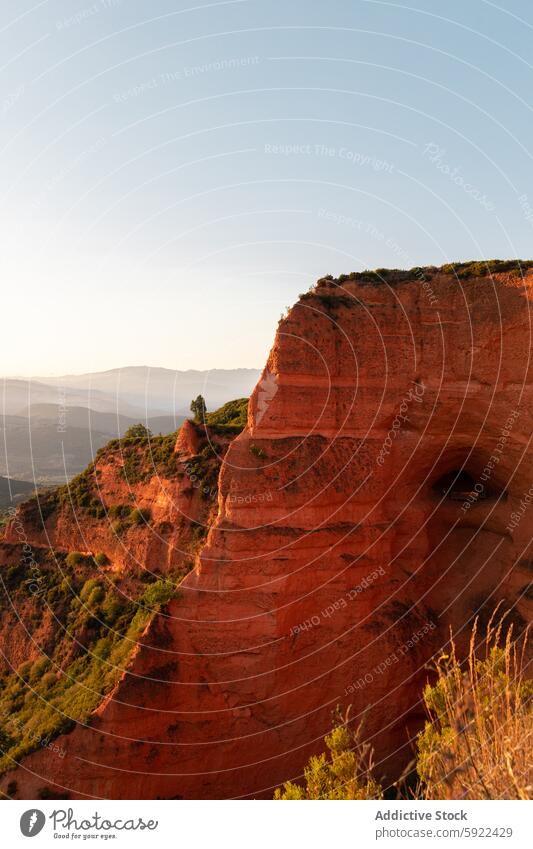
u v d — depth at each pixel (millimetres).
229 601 22547
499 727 8859
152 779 21047
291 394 24297
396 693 23922
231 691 22172
